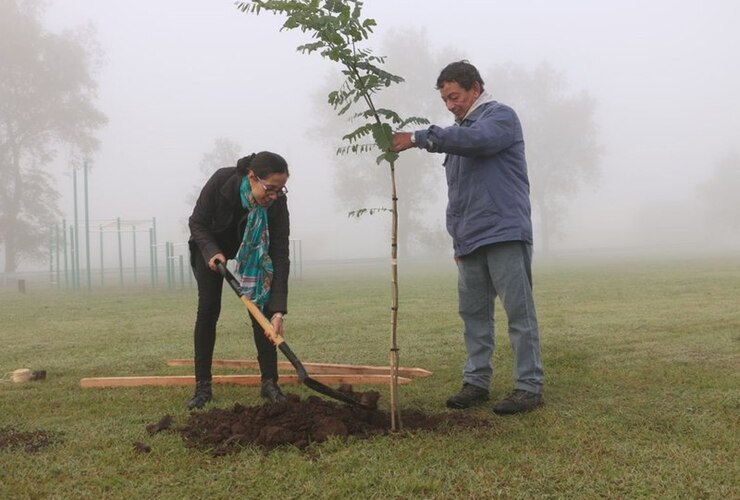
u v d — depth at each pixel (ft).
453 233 13.55
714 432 10.70
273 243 13.88
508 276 12.73
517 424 11.47
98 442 10.75
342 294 47.21
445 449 9.95
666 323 25.29
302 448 10.13
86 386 15.78
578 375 15.70
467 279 13.42
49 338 26.53
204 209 13.79
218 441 10.47
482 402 13.34
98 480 8.96
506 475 8.86
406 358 19.33
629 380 14.97
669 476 8.77
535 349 12.76
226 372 17.75
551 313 30.04
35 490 8.67
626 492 8.31
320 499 8.23
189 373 17.83
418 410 12.67
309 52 10.19
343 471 9.08
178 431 11.19
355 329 26.27
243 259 13.51
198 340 13.76
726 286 44.09
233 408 12.14
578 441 10.34
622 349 19.47
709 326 24.04
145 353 21.68
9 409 13.48
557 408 12.53
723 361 17.25
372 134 10.53
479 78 12.99
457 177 13.17
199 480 8.90
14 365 19.90
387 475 8.89
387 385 15.47
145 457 9.89
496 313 30.50
